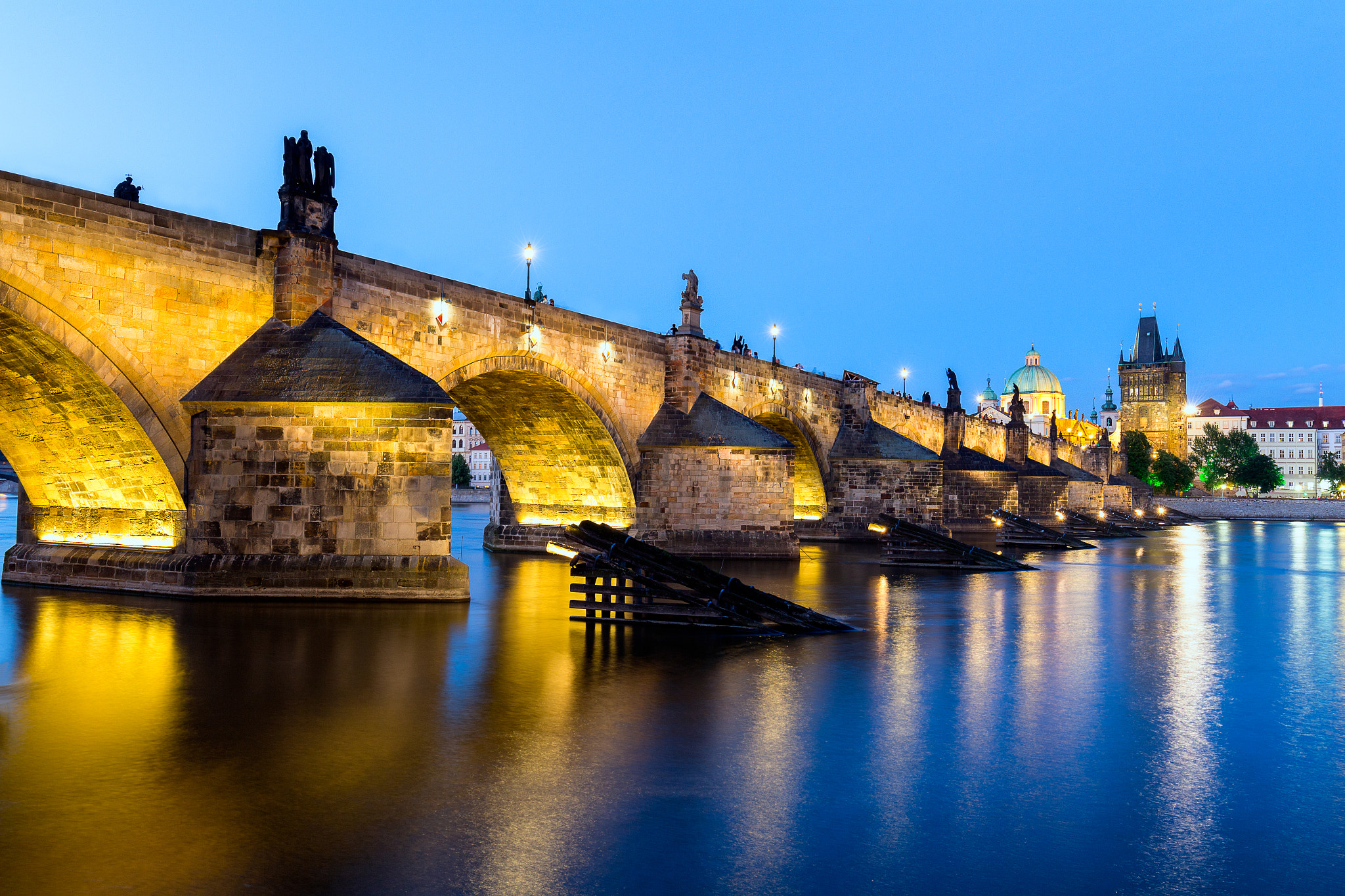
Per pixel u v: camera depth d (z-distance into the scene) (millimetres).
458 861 10062
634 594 26719
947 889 9602
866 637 26281
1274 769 13953
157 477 31422
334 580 29984
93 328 28219
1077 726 16438
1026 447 116500
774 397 68688
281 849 10305
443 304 40500
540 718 16172
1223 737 15797
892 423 87125
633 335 54219
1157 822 11672
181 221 30672
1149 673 21422
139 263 29469
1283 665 22766
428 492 30656
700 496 54594
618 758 13945
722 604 26625
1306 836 11266
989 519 95438
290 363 31031
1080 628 28875
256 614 27094
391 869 9805
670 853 10398
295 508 30172
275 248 33250
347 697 17453
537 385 48438
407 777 12852
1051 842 10984
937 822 11562
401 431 30547
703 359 58125
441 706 16875
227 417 30141
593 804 11945
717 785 12820
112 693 17484
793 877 9828
